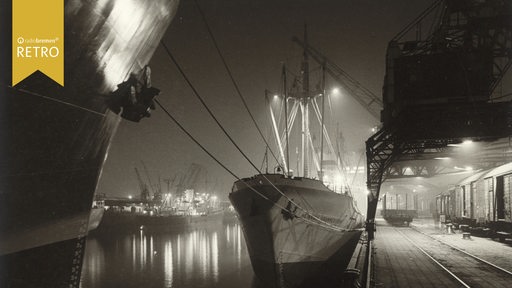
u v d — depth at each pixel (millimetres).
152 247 54094
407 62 27047
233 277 32312
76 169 9578
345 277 14625
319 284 23125
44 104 7727
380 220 69438
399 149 28797
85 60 8258
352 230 27422
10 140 7379
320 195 22297
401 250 24031
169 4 10641
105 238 67375
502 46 25875
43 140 8102
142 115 10234
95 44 8289
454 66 26281
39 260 9000
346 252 26766
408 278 15344
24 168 7945
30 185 8250
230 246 55000
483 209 34094
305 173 30219
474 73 26000
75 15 7449
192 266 37906
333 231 23656
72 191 9719
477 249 24719
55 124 8219
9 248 8156
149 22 10008
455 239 31469
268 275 21500
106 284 30219
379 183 29062
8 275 8234
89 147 9758
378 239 31641
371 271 16422
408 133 27391
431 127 26781
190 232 80688
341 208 25125
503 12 25625
